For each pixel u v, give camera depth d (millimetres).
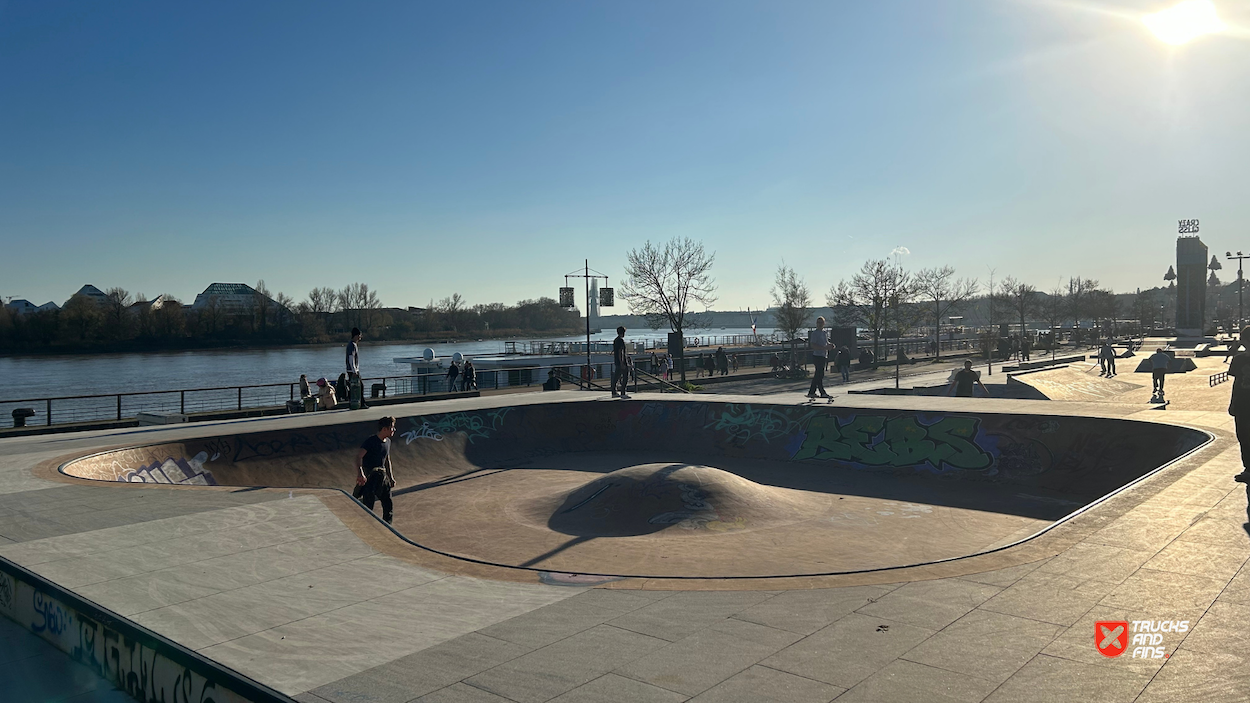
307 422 15461
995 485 12922
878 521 10508
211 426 15383
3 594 5816
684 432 17547
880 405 15719
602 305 37906
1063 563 5258
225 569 5824
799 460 15562
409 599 5078
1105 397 26109
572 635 4316
